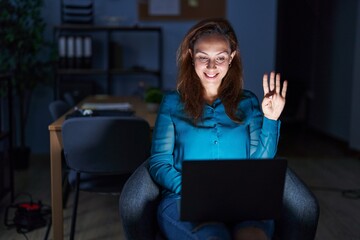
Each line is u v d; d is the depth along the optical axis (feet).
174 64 18.37
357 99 18.33
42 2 16.31
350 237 10.35
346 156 18.38
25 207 10.74
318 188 14.03
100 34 18.12
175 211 6.13
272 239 6.37
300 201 6.18
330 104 22.47
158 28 17.54
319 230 10.72
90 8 17.24
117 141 8.60
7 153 12.84
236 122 6.58
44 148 18.06
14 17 16.46
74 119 8.43
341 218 11.51
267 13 18.31
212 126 6.53
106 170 8.79
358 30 18.22
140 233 6.29
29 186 13.93
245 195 5.50
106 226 10.84
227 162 5.37
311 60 24.99
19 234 10.28
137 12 18.07
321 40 23.77
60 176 9.09
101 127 8.47
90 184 9.10
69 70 16.93
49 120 17.90
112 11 18.01
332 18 22.47
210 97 6.81
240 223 5.82
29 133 17.93
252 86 18.53
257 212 5.58
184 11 18.19
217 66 6.42
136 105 12.66
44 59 17.61
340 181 14.80
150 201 6.45
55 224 9.17
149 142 8.78
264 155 6.58
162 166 6.48
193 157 6.48
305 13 24.95
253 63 18.47
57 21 17.67
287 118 23.90
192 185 5.37
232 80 6.80
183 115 6.59
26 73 15.99
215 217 5.53
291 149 19.60
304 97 24.71
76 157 8.67
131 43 18.21
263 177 5.48
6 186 12.60
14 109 17.60
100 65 18.22
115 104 12.41
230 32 6.80
